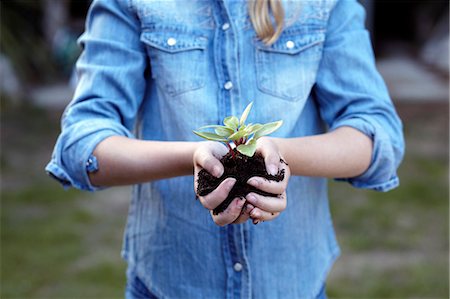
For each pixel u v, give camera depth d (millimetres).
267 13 1139
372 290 2404
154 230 1220
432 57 7359
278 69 1156
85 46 1205
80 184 1116
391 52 8336
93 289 2467
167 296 1219
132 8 1176
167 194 1195
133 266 1261
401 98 5984
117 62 1174
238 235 1164
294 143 1062
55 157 1111
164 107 1179
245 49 1159
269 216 952
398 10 9023
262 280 1189
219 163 950
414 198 3471
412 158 4250
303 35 1165
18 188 3787
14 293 2430
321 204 1255
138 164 1050
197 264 1193
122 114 1164
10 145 4691
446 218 3186
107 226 3197
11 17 5633
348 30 1207
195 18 1168
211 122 1147
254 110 1154
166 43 1154
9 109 5500
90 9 1221
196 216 1178
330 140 1096
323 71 1197
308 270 1223
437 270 2582
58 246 2918
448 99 5922
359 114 1154
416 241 2900
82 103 1136
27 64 6156
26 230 3109
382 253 2779
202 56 1158
